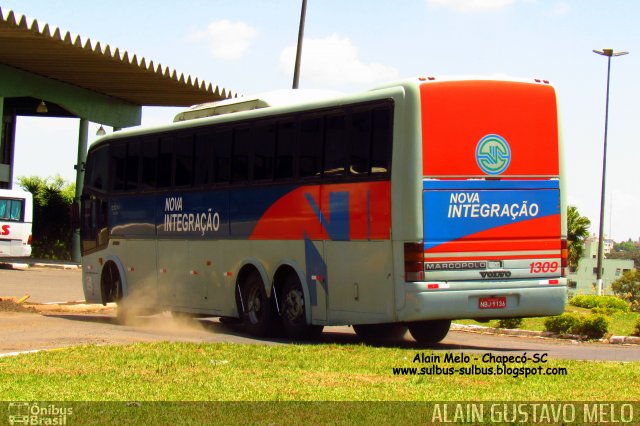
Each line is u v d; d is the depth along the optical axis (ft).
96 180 73.67
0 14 87.45
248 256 58.39
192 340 53.52
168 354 43.70
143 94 132.67
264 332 57.36
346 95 52.19
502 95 50.44
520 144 50.70
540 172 51.08
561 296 51.24
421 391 34.60
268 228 56.85
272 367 40.27
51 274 122.11
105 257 71.97
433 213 48.49
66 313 77.30
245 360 42.19
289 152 55.47
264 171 57.26
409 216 48.24
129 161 69.97
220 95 129.49
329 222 52.54
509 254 50.03
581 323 63.21
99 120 134.10
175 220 64.85
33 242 163.63
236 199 59.52
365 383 36.27
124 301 69.56
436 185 48.65
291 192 55.16
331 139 52.70
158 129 66.85
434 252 48.39
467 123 49.49
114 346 46.75
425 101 48.75
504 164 50.19
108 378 36.60
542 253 50.88
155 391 33.81
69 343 50.52
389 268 49.01
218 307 61.21
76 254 147.23
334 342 55.16
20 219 132.05
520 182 50.55
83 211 74.79
